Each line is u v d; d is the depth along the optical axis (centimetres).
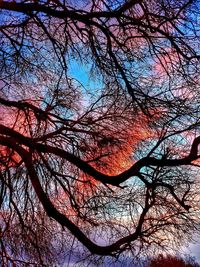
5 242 707
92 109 768
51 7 807
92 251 668
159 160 673
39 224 745
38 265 691
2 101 780
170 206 670
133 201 710
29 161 703
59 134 766
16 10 785
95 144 760
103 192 731
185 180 675
